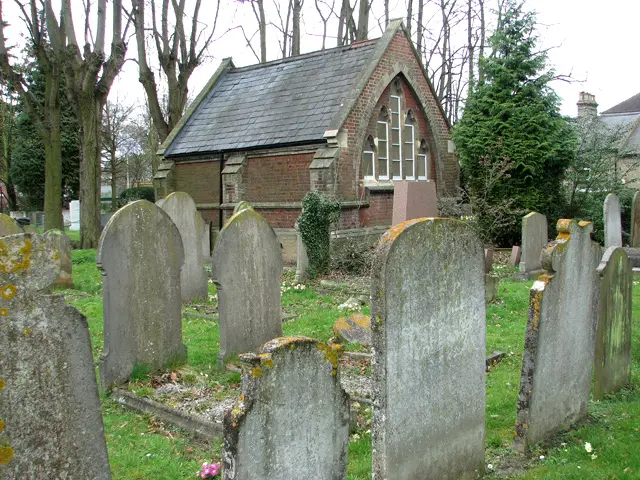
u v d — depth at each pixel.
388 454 4.32
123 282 7.32
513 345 9.24
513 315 11.28
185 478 5.19
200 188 21.72
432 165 22.30
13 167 38.47
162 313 7.82
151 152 42.25
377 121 19.86
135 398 6.82
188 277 12.38
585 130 24.17
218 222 21.17
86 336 3.58
